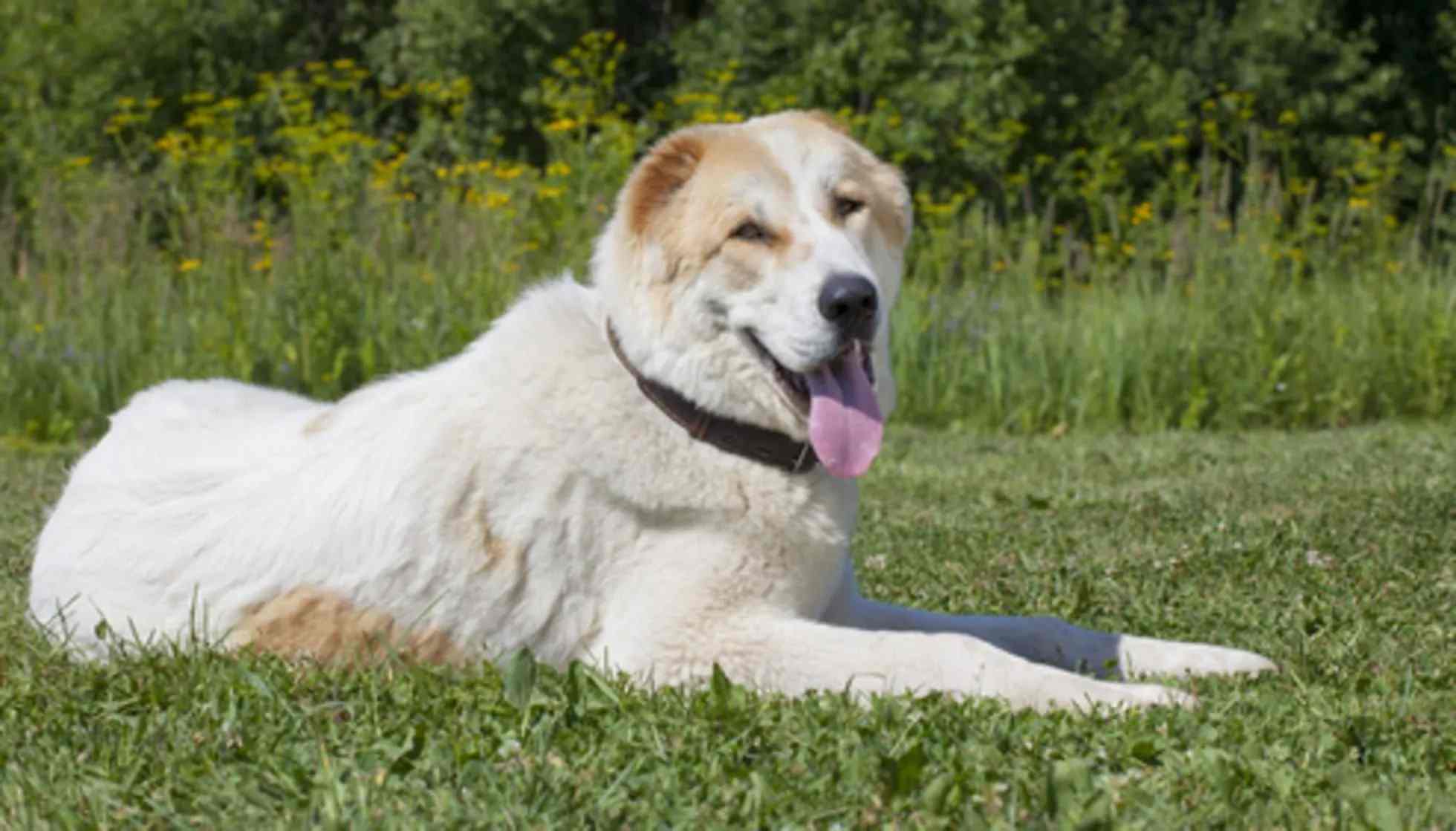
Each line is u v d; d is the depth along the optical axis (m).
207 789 3.05
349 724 3.41
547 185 14.30
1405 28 22.77
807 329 4.03
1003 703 3.64
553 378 4.21
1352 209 15.95
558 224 13.85
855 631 4.02
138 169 16.80
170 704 3.65
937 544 6.39
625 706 3.57
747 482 4.13
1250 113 19.45
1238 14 21.66
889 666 3.90
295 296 12.73
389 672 3.96
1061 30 19.38
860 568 5.93
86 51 21.05
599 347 4.27
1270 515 6.96
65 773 3.19
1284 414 13.23
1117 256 15.70
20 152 19.69
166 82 21.38
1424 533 6.24
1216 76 21.11
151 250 13.69
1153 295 14.25
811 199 4.22
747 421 4.14
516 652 3.95
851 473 4.08
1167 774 3.07
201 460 4.58
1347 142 20.86
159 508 4.47
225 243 13.13
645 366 4.16
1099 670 4.40
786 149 4.29
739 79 19.94
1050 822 2.82
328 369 12.58
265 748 3.28
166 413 4.82
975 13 18.75
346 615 4.18
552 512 4.18
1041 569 5.76
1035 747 3.26
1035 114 19.50
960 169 18.83
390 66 20.80
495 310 12.70
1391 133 21.97
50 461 10.19
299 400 5.09
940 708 3.52
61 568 4.52
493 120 20.41
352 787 3.01
